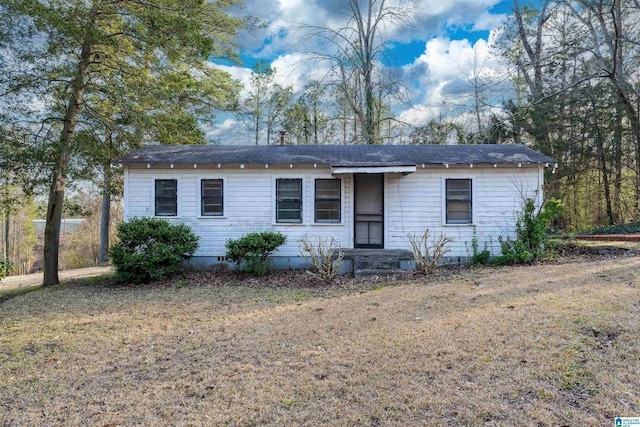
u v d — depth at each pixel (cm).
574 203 1862
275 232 1069
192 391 372
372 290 795
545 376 359
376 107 2262
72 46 1010
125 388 386
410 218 1063
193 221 1073
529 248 1001
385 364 408
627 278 673
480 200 1052
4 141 930
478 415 307
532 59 1989
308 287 866
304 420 314
